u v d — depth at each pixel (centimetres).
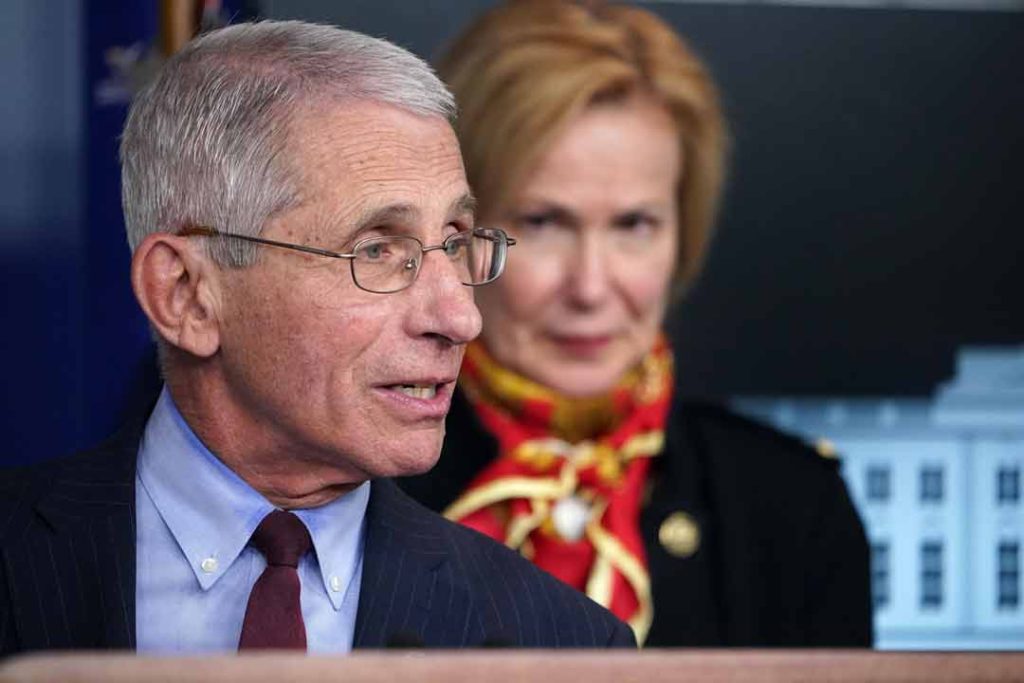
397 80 558
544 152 782
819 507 845
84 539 561
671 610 810
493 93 786
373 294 545
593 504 813
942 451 991
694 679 340
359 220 542
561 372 808
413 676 336
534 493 804
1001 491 992
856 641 833
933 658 347
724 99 985
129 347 919
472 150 788
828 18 991
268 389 555
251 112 552
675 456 839
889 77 996
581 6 812
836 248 995
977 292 995
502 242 584
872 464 988
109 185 921
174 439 584
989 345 997
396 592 575
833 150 995
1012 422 991
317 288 545
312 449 559
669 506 829
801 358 992
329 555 578
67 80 916
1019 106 995
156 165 569
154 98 574
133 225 581
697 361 986
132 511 570
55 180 916
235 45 568
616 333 808
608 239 800
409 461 554
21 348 912
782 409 992
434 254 551
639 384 836
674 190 821
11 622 550
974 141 998
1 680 326
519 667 338
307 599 574
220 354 567
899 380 993
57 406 912
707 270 985
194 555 573
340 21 955
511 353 810
